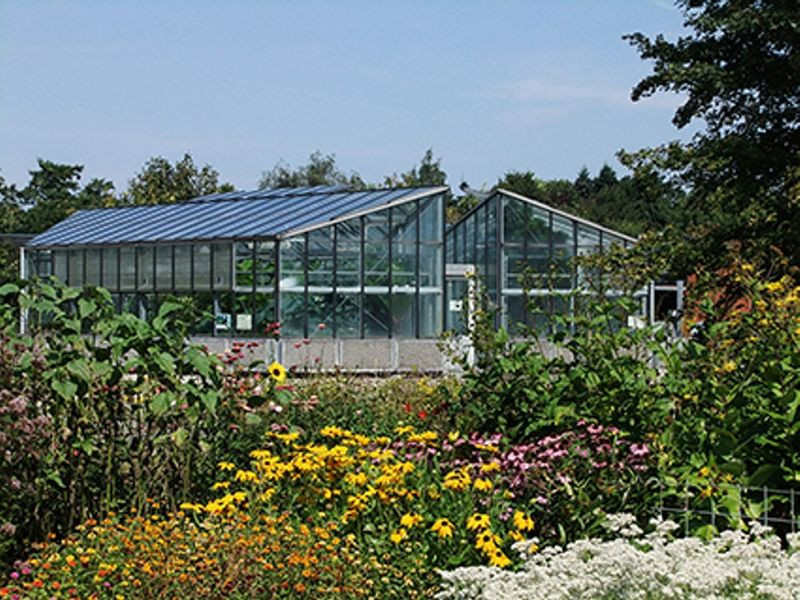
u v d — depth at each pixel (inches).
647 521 368.5
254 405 432.1
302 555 321.1
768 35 1179.9
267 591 310.3
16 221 2960.1
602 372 400.8
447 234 1770.4
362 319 1493.6
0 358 348.2
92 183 3636.8
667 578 284.0
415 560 334.3
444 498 353.7
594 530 355.9
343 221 1478.8
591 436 374.6
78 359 360.8
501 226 1654.8
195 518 357.7
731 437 360.2
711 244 1176.2
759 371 381.1
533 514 367.9
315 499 376.5
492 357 461.4
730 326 440.1
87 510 365.4
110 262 1667.1
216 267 1499.8
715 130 1236.5
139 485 376.2
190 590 304.3
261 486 371.6
